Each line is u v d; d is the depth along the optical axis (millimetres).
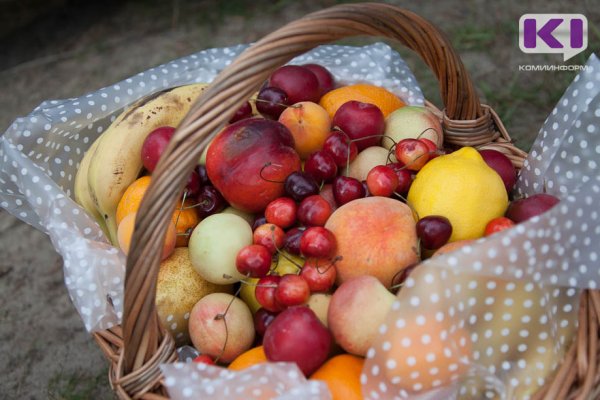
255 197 655
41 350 1053
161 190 515
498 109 1316
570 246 547
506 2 1573
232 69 526
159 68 818
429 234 600
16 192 727
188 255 677
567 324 571
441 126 751
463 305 532
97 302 619
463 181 626
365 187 664
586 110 654
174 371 532
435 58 689
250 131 650
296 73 752
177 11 1661
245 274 618
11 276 1163
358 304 561
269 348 557
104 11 1689
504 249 518
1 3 1592
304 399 512
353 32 589
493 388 555
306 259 614
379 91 776
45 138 747
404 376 527
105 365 1028
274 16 1630
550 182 685
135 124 718
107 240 687
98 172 704
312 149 712
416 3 1609
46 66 1549
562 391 538
